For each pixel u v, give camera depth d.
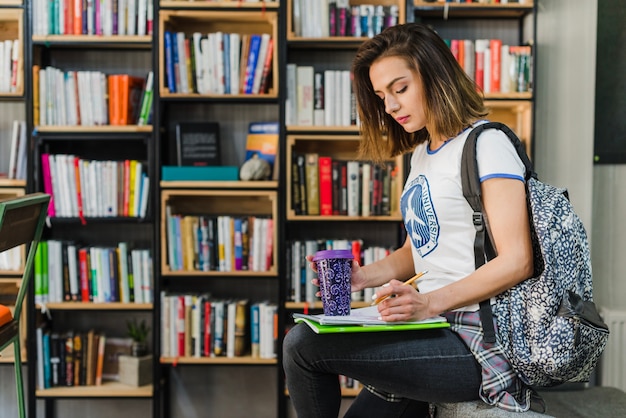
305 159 3.22
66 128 3.19
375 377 1.53
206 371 3.53
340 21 3.20
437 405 1.69
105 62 3.45
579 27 3.29
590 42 3.27
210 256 3.21
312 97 3.21
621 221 3.36
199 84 3.20
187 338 3.21
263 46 3.20
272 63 3.22
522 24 3.37
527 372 1.52
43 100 3.21
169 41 3.18
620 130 3.34
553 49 3.31
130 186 3.22
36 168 3.20
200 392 3.53
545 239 1.51
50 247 3.21
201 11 3.18
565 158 3.30
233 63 3.19
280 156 3.18
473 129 1.60
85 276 3.23
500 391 1.51
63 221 3.21
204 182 3.18
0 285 3.34
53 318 3.47
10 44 3.22
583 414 2.51
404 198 1.75
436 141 1.69
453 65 1.62
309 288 3.22
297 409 1.60
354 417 1.74
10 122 3.45
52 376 3.25
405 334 1.54
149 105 3.23
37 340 3.22
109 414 3.51
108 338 3.43
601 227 3.37
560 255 1.52
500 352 1.53
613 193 3.36
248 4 3.17
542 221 1.52
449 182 1.61
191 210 3.48
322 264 1.56
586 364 1.55
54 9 3.21
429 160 1.68
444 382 1.53
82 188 3.22
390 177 3.23
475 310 1.58
